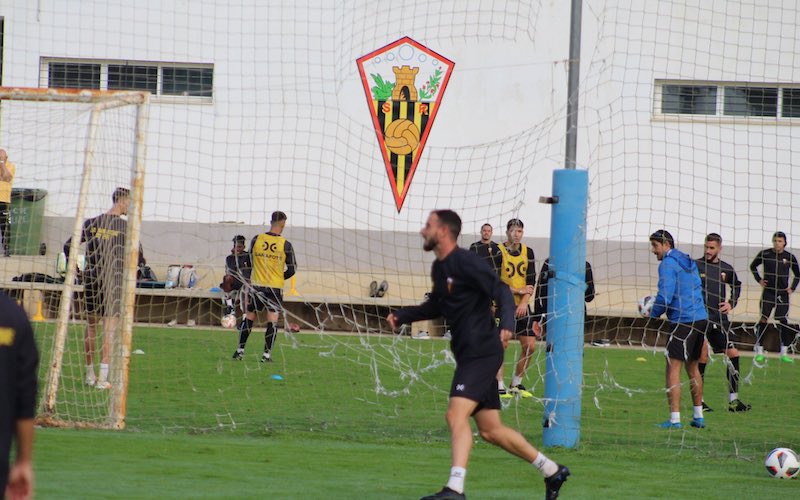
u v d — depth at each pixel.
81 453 14.55
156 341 32.78
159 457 14.60
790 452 15.20
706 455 17.31
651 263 35.19
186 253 37.75
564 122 38.00
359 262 37.41
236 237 32.47
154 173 37.69
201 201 37.78
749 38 37.22
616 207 35.84
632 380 28.03
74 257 19.36
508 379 27.62
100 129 27.11
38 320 31.61
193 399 21.88
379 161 37.94
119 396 17.86
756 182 36.16
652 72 36.75
